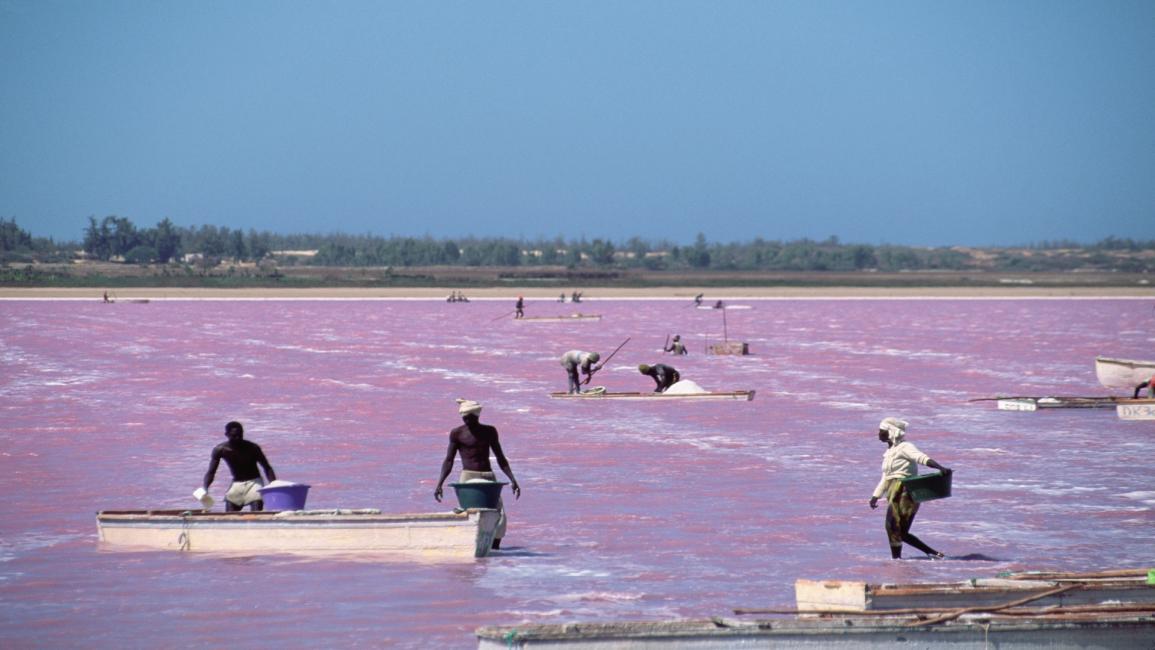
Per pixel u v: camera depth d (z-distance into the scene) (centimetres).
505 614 4125
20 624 4028
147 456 7744
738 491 6550
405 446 8156
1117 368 12069
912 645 3388
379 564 4831
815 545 5219
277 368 14888
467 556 4922
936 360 16588
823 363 16062
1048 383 13188
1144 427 9350
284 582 4547
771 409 10569
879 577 4625
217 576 4634
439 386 12600
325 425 9300
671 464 7475
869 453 7938
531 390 12219
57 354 17150
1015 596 3769
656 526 5619
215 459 5256
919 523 5706
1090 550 5116
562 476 7038
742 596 4356
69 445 8231
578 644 3234
